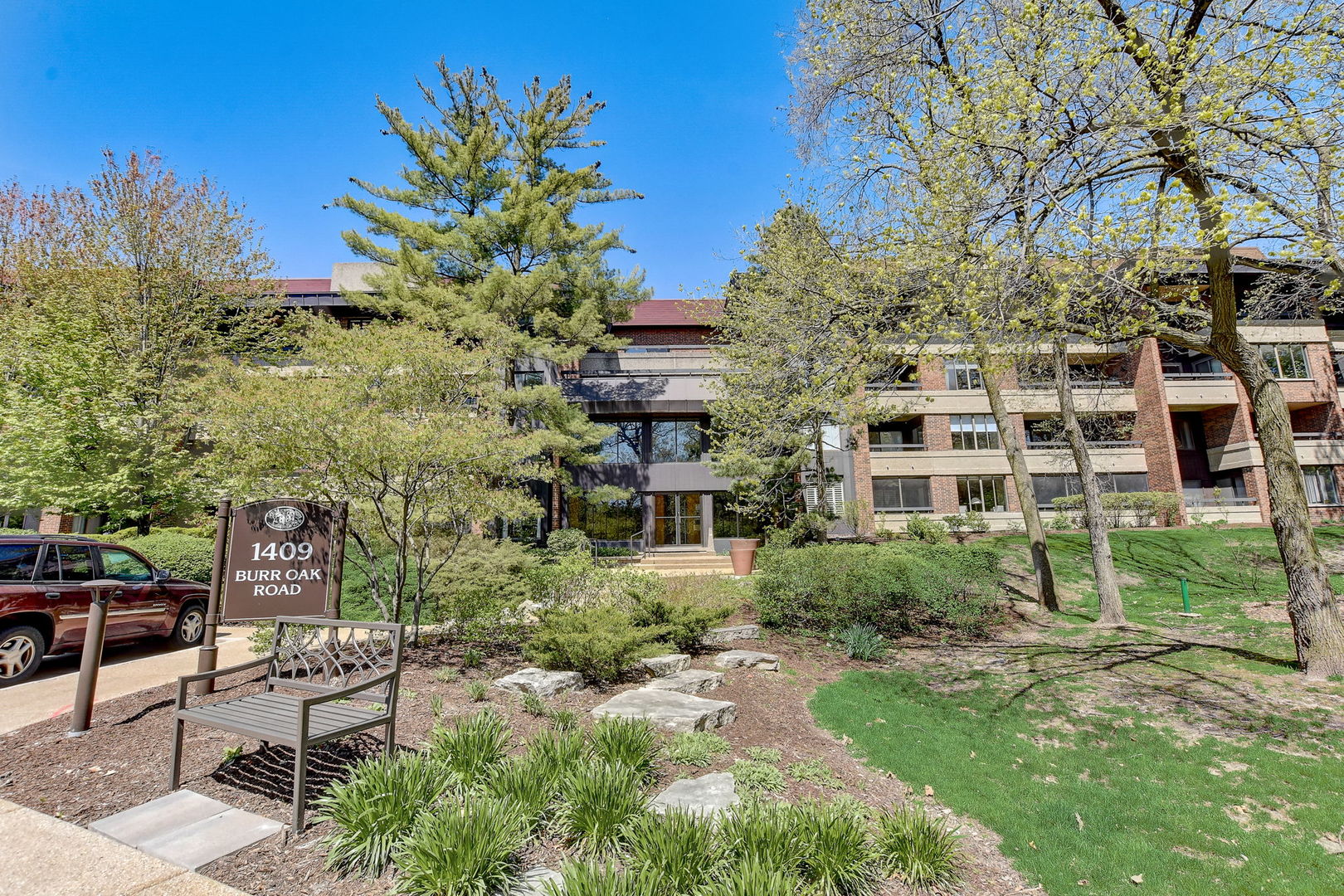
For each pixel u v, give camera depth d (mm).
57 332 15859
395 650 4730
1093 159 7816
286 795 4293
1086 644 11664
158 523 18484
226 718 4340
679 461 28109
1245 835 5156
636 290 23203
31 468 15062
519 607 9930
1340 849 4953
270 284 20141
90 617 5609
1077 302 8227
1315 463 27172
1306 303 13000
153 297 17875
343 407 8023
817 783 5363
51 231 17703
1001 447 28406
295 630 6426
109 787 4344
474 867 3207
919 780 6141
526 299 20203
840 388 10711
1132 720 7812
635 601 10375
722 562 24391
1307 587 9172
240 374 8977
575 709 6586
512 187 21312
